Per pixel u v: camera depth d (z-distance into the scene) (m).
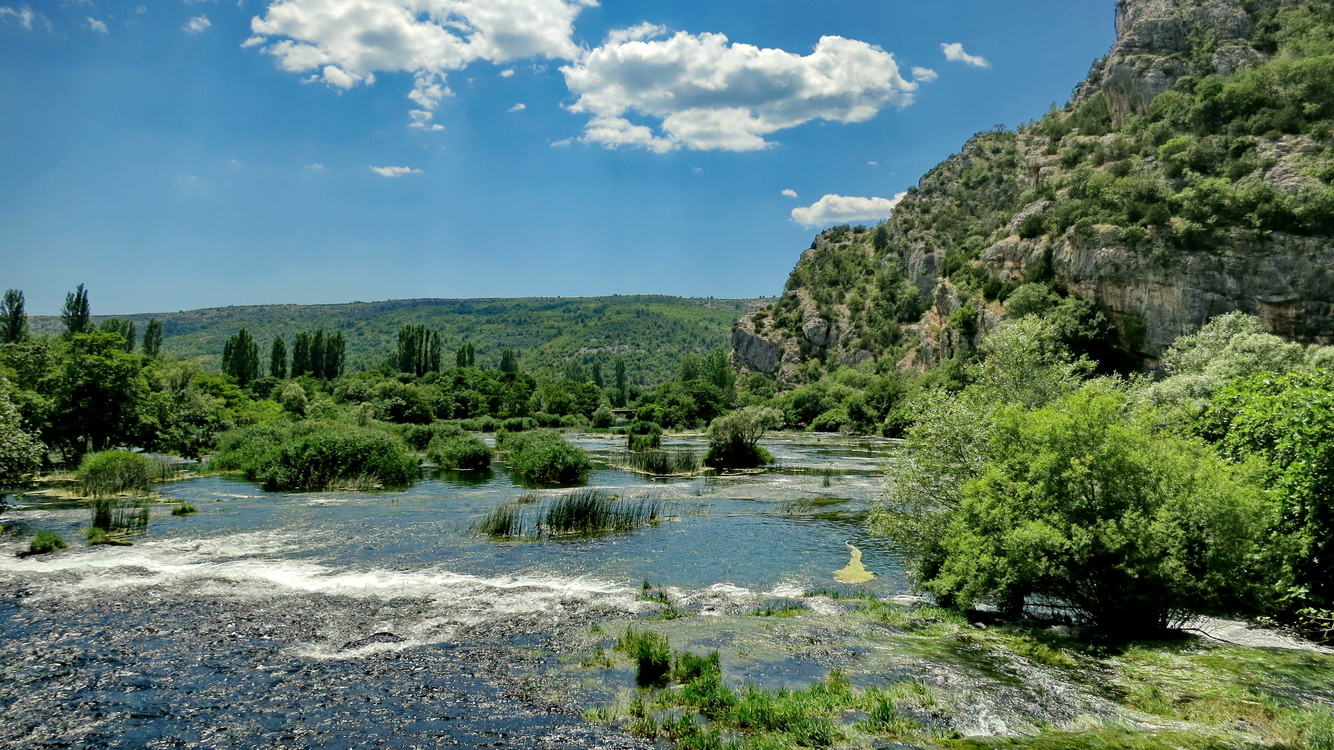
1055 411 14.71
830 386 115.25
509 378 132.12
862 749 8.71
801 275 194.38
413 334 146.62
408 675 11.21
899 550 22.00
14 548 19.55
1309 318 53.78
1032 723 9.45
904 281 156.00
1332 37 81.62
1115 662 11.82
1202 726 9.27
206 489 32.41
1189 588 12.18
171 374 76.75
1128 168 80.94
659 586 17.41
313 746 8.84
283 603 15.02
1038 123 169.50
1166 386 24.77
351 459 35.38
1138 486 12.75
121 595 15.28
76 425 37.31
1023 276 79.06
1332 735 8.58
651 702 10.23
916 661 12.00
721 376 150.88
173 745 8.83
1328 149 61.38
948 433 17.02
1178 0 104.19
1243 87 75.50
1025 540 12.78
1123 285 63.56
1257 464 13.88
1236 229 58.44
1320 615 12.65
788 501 32.12
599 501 27.14
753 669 11.65
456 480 38.66
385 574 17.80
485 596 15.96
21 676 10.84
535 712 9.88
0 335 89.75
